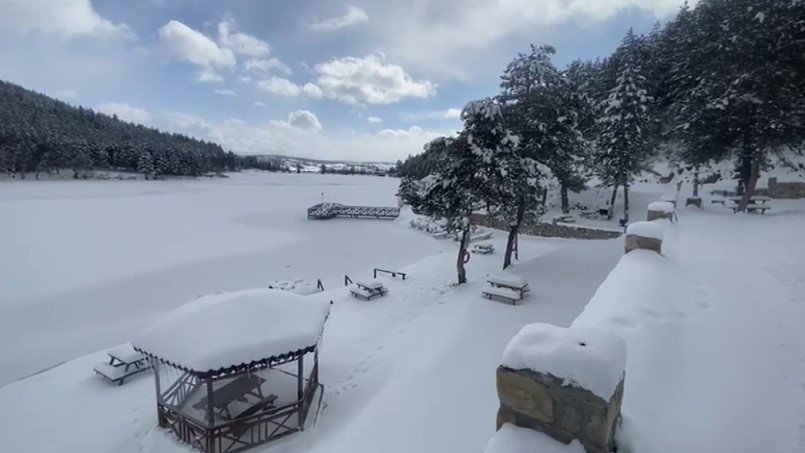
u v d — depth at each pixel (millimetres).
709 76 19016
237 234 32250
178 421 8117
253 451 7496
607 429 2750
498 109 13938
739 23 16516
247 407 8680
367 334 11992
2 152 61688
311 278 21734
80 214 37156
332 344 11422
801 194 21609
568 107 15578
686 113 22469
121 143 86438
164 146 95250
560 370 2906
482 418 6066
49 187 56031
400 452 5469
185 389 9219
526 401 3039
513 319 11062
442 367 8289
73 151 69250
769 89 15414
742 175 21297
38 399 10109
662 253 8625
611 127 26203
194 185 73625
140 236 29875
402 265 24266
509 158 14273
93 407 9727
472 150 14055
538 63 15211
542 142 15609
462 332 10250
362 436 6078
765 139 16812
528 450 2859
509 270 16047
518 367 3074
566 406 2877
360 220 41562
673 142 30547
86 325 15875
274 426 8164
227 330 7898
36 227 30906
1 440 8641
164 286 20047
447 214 15453
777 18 14656
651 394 3639
